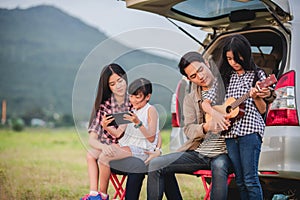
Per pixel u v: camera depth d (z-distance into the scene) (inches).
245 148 185.9
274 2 195.9
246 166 185.5
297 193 209.9
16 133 768.3
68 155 488.7
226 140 190.5
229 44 189.8
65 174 357.4
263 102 187.0
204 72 190.2
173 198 199.6
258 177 199.8
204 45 239.6
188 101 195.5
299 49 204.1
